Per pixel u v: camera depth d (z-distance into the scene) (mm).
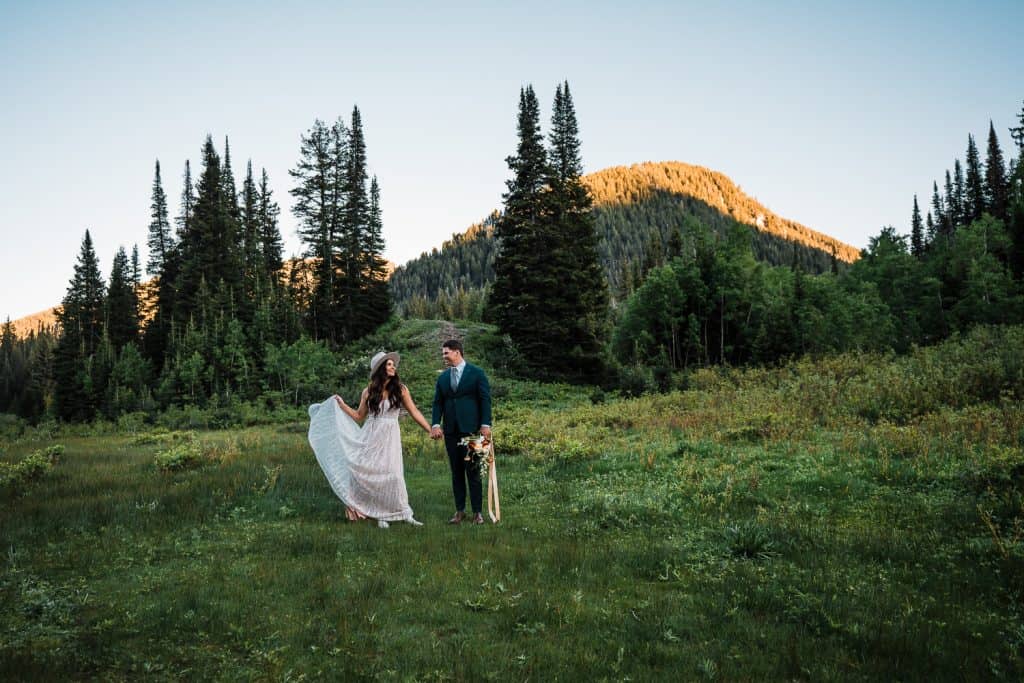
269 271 61250
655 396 24453
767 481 8484
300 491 8625
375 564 5137
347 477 7020
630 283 103312
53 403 48781
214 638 3711
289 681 3137
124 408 39906
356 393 33250
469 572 4891
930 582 4598
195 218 58625
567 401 29453
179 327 51312
